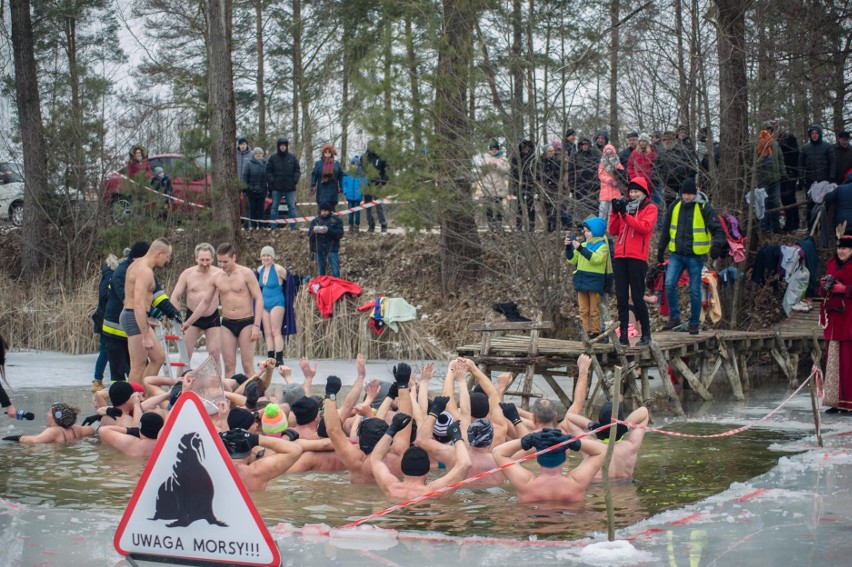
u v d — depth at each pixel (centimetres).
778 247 1603
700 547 518
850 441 884
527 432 827
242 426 725
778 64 1748
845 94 1966
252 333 1143
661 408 1159
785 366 1373
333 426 729
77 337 1734
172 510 502
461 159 1630
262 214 2189
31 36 2248
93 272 2025
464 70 1578
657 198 1688
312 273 1994
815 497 641
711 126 1767
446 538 554
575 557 507
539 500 666
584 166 1661
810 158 1673
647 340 1112
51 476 759
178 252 1989
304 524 606
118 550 508
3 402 912
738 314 1638
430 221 1705
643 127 1806
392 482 694
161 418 863
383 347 1606
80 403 1146
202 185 2075
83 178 2138
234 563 493
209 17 2069
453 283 1862
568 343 1194
